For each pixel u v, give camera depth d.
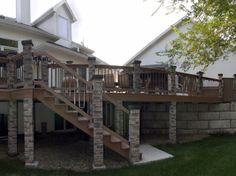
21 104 13.55
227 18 5.91
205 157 9.23
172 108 12.05
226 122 14.91
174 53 7.38
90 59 9.87
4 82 9.46
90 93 9.50
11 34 13.27
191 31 6.65
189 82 13.05
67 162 8.95
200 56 6.77
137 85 10.67
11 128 9.35
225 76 17.27
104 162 9.00
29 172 7.85
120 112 10.24
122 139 8.88
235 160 8.76
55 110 8.51
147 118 14.66
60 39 16.80
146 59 19.89
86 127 8.65
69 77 9.58
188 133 14.48
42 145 11.26
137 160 8.84
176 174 7.68
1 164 8.48
